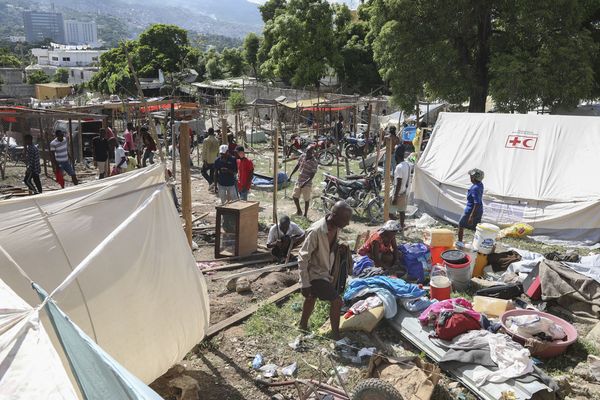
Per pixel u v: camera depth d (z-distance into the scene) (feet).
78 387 8.19
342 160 70.64
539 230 34.32
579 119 35.81
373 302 20.74
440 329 18.62
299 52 147.43
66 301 13.51
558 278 22.49
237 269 27.89
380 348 19.24
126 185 16.16
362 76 150.00
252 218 30.42
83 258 14.58
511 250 27.73
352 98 109.40
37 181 42.45
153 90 173.47
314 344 19.56
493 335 17.87
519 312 19.97
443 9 79.05
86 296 13.91
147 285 15.30
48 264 14.03
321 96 117.50
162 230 16.01
